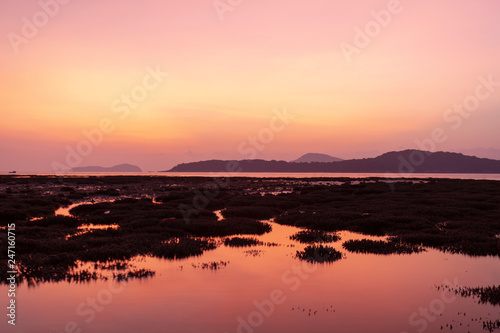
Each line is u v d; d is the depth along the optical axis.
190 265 15.80
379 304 11.20
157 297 11.70
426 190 55.94
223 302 11.27
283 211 36.97
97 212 32.03
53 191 56.44
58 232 22.28
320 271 14.89
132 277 13.95
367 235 23.47
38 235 21.03
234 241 20.83
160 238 21.33
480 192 51.91
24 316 10.12
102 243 19.45
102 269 15.12
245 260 16.75
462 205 36.91
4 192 51.34
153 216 28.86
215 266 15.64
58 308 10.75
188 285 12.97
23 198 39.72
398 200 42.03
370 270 15.10
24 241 18.23
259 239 22.25
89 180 91.88
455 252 18.64
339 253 17.83
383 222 26.28
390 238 21.91
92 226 26.08
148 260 16.73
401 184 73.38
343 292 12.29
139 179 107.38
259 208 34.94
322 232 24.31
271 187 75.44
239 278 13.86
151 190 62.16
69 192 55.53
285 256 17.61
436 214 30.86
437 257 17.52
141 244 19.52
